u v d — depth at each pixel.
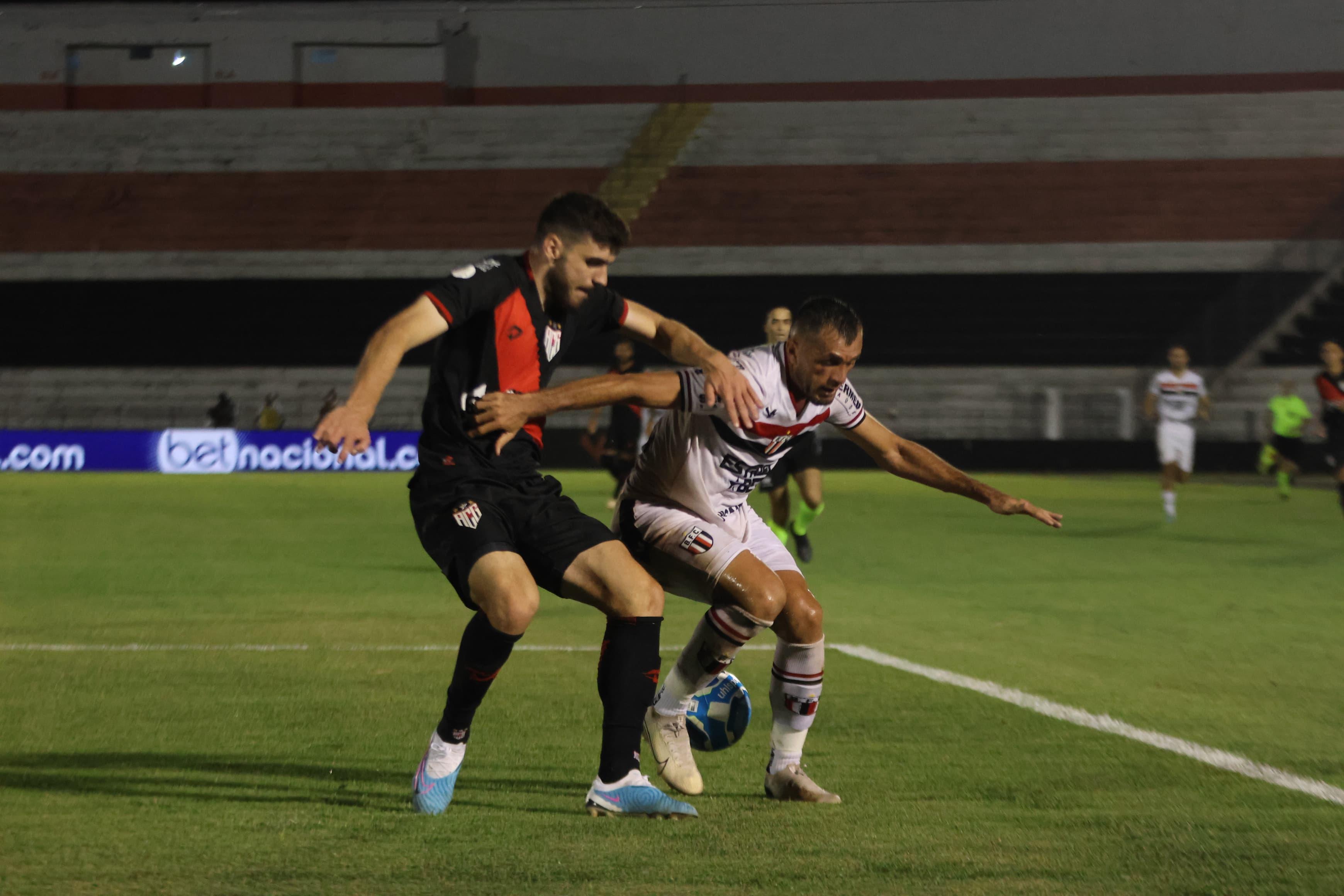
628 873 10.76
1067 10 117.69
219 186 122.44
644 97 124.00
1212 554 40.19
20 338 114.94
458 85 126.25
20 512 55.75
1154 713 17.64
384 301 115.56
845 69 121.12
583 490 67.69
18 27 126.25
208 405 107.44
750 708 15.05
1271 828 12.18
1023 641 24.11
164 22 125.94
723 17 121.94
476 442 12.62
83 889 10.27
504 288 12.32
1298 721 17.12
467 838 11.78
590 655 22.27
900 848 11.52
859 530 48.81
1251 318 98.00
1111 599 30.23
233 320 115.25
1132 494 68.12
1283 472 64.31
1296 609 28.56
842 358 12.95
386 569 35.78
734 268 111.88
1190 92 117.12
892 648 23.30
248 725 16.72
